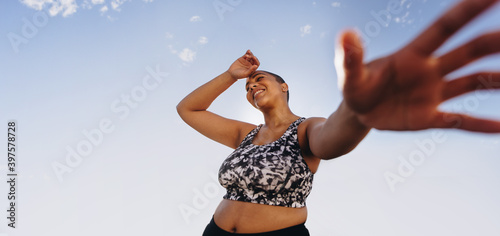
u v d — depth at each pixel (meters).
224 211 1.64
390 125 0.62
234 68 2.29
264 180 1.50
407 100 0.57
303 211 1.58
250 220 1.50
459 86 0.54
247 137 1.95
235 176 1.60
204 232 1.77
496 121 0.57
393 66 0.53
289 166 1.53
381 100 0.58
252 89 2.04
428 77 0.52
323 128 1.01
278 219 1.48
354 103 0.59
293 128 1.69
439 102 0.56
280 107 1.97
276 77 2.12
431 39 0.47
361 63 0.51
